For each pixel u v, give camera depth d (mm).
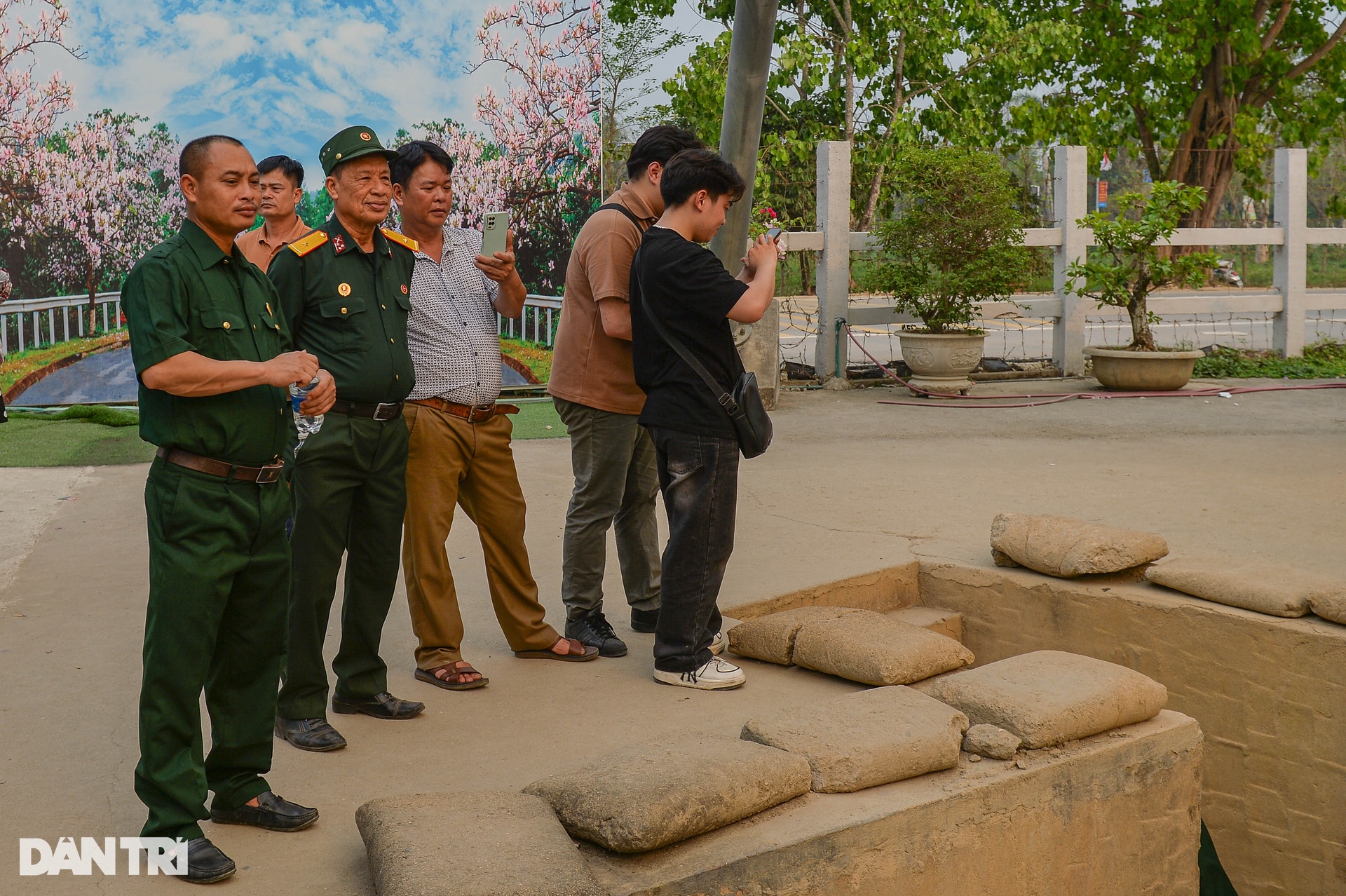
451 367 3770
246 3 10305
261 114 10445
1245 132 21984
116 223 10305
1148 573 4719
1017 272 11469
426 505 3812
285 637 2822
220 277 2646
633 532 4445
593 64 10859
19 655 4195
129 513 6656
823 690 3959
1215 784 4492
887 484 7172
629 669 4133
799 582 4934
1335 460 7906
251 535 2646
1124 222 11672
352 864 2668
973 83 21312
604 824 2623
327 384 2738
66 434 9242
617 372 4098
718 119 19234
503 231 3791
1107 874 3471
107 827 2846
